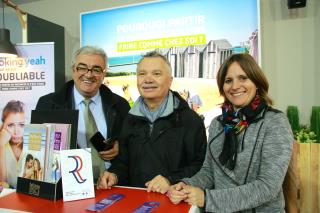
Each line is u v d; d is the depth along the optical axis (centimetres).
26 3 389
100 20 316
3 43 244
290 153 110
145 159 151
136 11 301
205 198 106
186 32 280
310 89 267
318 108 233
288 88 275
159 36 291
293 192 196
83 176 111
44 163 110
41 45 275
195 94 273
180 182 120
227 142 124
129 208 100
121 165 156
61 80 343
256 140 116
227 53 263
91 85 178
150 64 149
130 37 304
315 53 264
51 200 107
